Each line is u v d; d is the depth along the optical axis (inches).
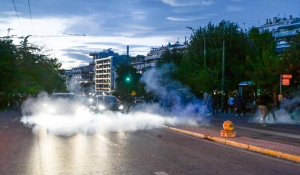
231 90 1453.0
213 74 1391.5
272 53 1149.7
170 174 299.3
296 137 535.2
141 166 330.0
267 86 1058.1
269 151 396.8
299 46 1021.2
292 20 2440.9
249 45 1456.7
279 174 304.5
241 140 474.9
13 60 1480.1
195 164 341.1
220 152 411.2
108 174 298.5
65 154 390.6
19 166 328.5
